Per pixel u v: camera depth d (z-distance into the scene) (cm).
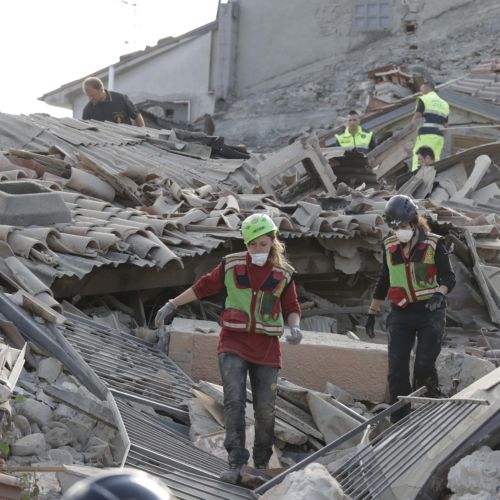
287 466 735
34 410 640
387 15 3666
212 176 1524
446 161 1866
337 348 889
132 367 809
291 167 1591
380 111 2586
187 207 1186
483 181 1878
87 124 1571
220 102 3744
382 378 883
